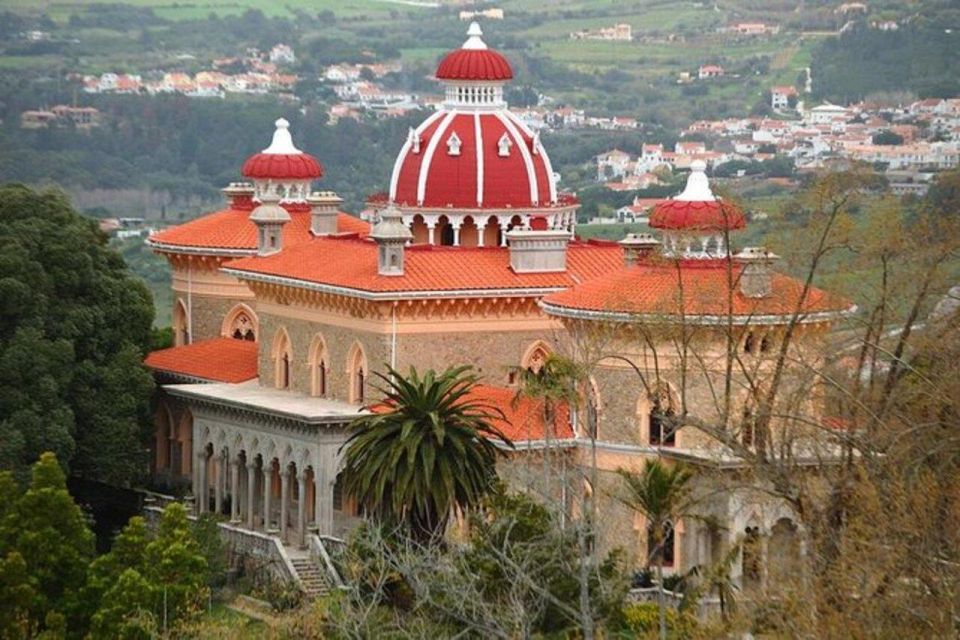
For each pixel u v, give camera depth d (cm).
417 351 19825
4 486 18362
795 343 17712
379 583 14988
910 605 13038
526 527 15438
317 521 19588
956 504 13862
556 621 14938
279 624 16138
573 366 16775
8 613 17488
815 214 17738
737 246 19412
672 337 17700
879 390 16725
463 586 14550
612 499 16675
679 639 13862
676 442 18162
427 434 17162
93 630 17000
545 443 16875
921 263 17100
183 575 17512
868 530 13500
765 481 16238
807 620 12925
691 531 17438
